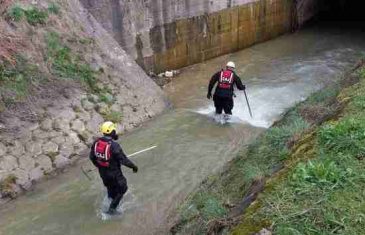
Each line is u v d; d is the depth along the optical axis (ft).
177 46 47.37
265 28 56.65
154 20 44.34
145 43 44.21
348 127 16.58
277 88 42.32
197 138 32.17
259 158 21.04
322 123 19.74
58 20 35.58
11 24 32.53
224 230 14.82
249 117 36.01
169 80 45.19
